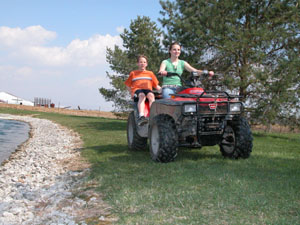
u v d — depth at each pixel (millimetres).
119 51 26406
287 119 11992
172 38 12812
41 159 7551
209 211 2912
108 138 10367
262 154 6281
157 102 5660
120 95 26828
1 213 3547
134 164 5395
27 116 38094
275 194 3352
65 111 54125
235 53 12016
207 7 12109
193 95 5219
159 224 2676
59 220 3105
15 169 6613
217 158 5719
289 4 11695
